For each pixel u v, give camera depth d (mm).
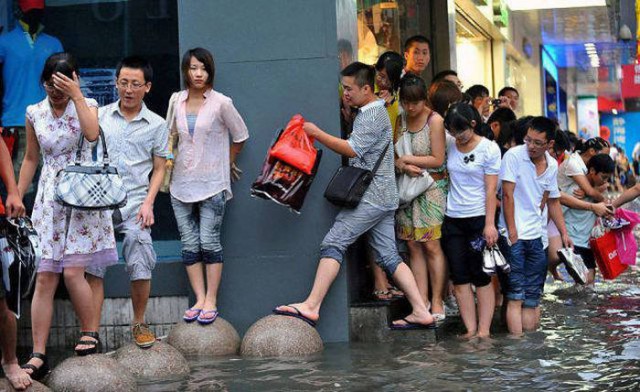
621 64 35969
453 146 9461
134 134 8508
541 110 29609
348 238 9086
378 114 8938
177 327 9008
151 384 7574
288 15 9336
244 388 7363
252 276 9430
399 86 9734
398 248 10250
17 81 10344
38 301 7488
